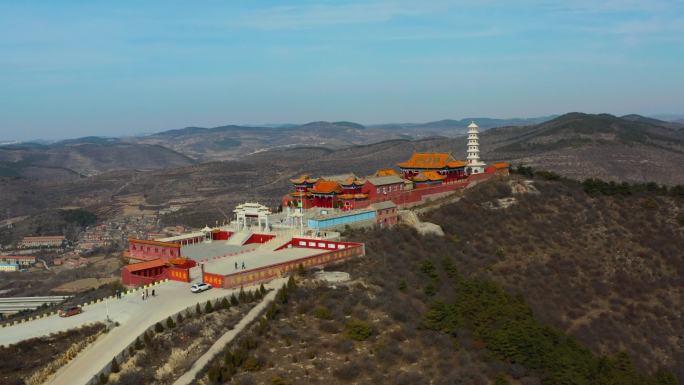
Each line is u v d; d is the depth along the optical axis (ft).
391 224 447.01
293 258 352.49
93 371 223.92
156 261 368.48
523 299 343.05
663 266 424.87
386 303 290.56
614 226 469.16
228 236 445.37
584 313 374.63
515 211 484.33
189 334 251.39
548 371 263.70
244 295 289.33
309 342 246.88
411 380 226.99
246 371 223.92
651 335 360.48
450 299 325.42
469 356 260.42
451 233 446.60
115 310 285.64
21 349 242.37
